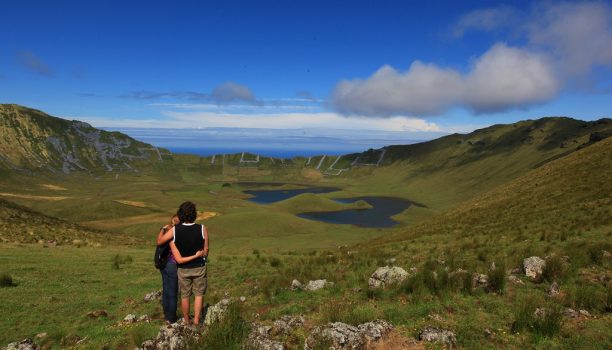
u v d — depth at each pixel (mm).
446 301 10805
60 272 21750
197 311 9578
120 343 9617
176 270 10242
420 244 29203
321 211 195250
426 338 8203
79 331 11578
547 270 12773
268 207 191500
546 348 7816
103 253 32281
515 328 8750
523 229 27734
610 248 16438
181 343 8055
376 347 7945
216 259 29359
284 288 14547
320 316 10047
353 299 11906
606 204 28703
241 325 8750
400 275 13430
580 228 23500
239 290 16094
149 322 11336
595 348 7699
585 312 9492
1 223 46531
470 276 12031
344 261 22188
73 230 56125
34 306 14617
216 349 7695
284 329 9070
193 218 9633
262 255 34000
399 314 9938
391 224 157375
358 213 193125
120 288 18234
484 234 29062
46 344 10555
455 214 49844
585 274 13000
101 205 151875
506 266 15461
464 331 8641
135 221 115375
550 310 9203
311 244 72812
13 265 23094
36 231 46469
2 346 10664
